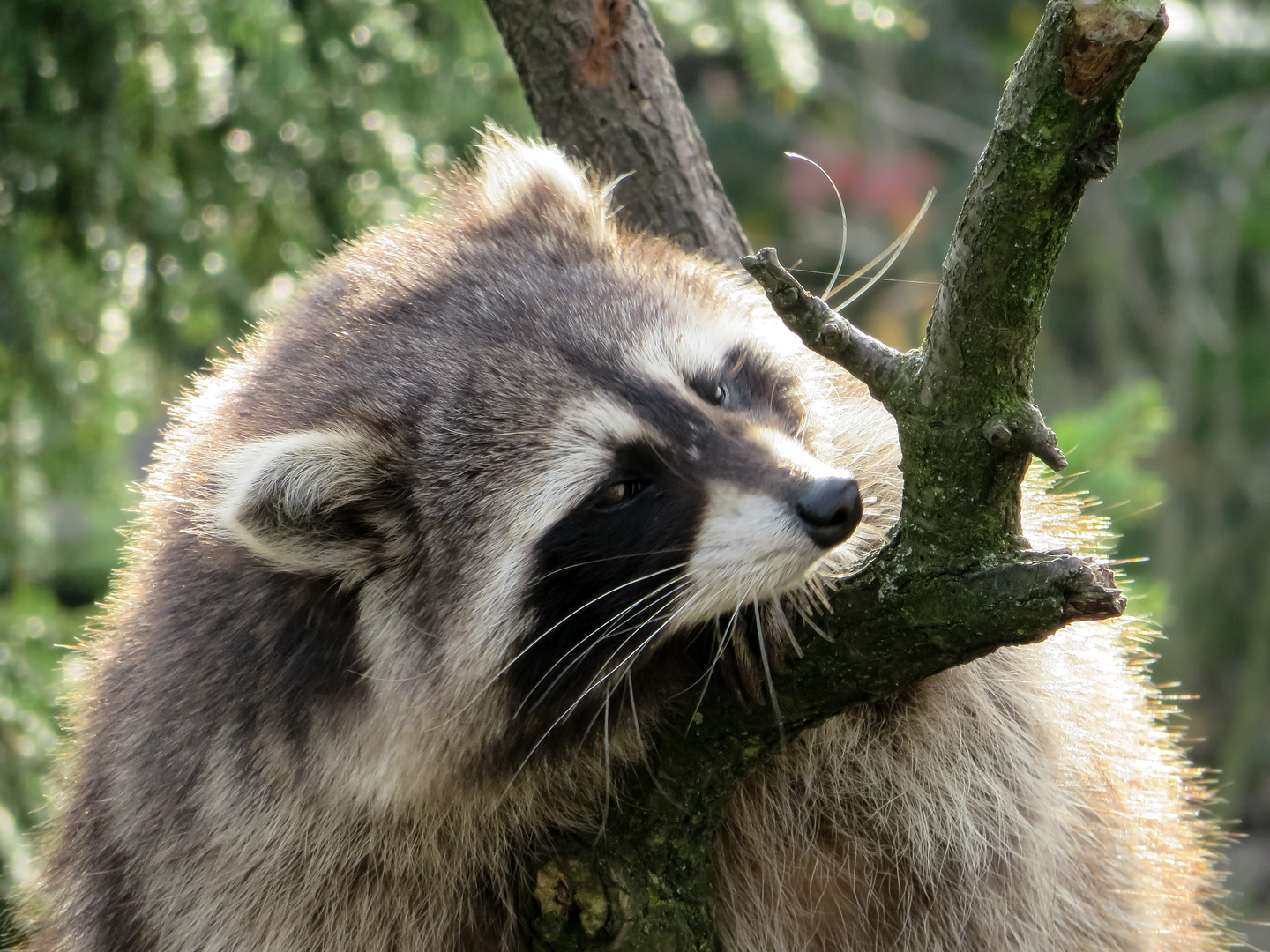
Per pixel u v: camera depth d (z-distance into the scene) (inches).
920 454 181.6
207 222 413.7
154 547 272.4
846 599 201.0
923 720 260.5
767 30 429.7
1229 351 780.0
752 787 265.4
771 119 880.3
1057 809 268.8
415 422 245.1
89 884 271.3
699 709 224.8
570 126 309.1
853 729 257.3
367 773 246.2
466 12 409.7
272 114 398.3
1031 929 271.1
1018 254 163.2
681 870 227.9
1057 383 862.5
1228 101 743.7
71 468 476.7
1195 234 799.1
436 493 244.1
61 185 392.5
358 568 245.4
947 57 911.7
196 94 397.1
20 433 432.1
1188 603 768.3
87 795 274.5
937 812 267.0
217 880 256.1
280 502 233.1
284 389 256.2
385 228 299.1
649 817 228.8
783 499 225.0
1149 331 852.6
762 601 227.5
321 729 247.0
